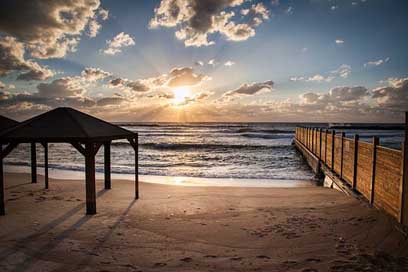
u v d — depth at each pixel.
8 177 15.12
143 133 82.75
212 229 6.76
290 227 6.72
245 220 7.45
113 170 19.86
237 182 15.45
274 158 26.58
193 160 25.45
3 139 7.86
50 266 4.79
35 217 7.82
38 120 8.48
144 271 4.59
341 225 6.64
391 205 6.68
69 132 8.09
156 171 19.38
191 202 9.62
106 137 8.59
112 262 4.95
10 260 5.01
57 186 12.56
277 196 10.56
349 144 10.71
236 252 5.38
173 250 5.52
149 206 9.08
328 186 13.69
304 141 27.50
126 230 6.73
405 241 5.26
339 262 4.69
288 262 4.84
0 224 7.16
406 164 5.88
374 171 7.79
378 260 4.71
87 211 8.15
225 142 46.88
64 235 6.36
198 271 4.57
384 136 61.41
